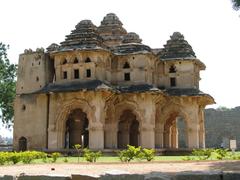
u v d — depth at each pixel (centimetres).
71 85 3956
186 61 4475
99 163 2364
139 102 4038
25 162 2519
